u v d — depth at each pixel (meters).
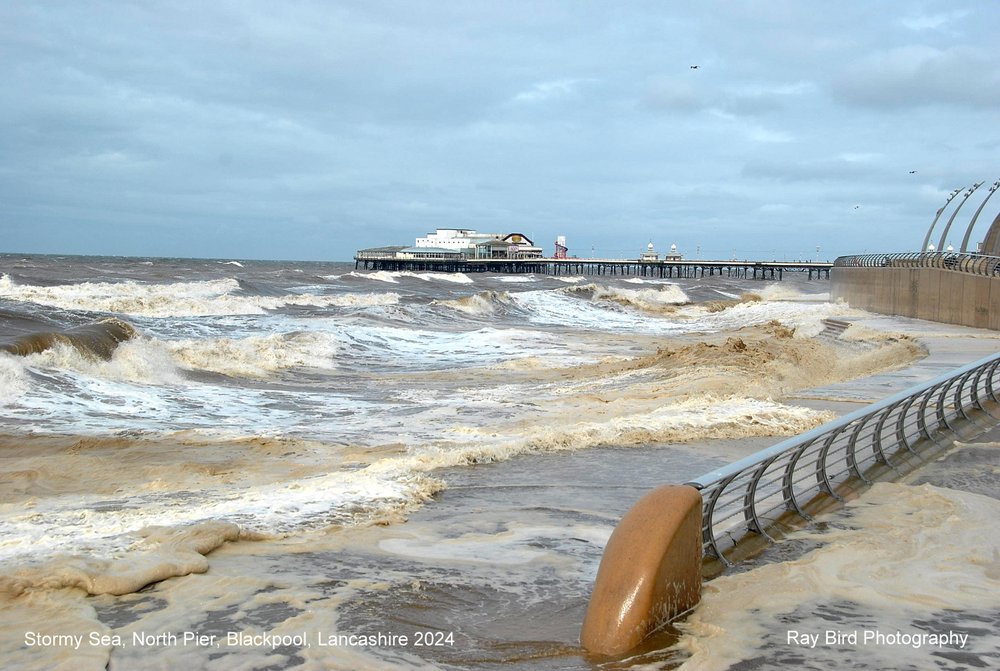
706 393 16.48
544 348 30.58
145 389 18.08
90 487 10.36
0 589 5.88
